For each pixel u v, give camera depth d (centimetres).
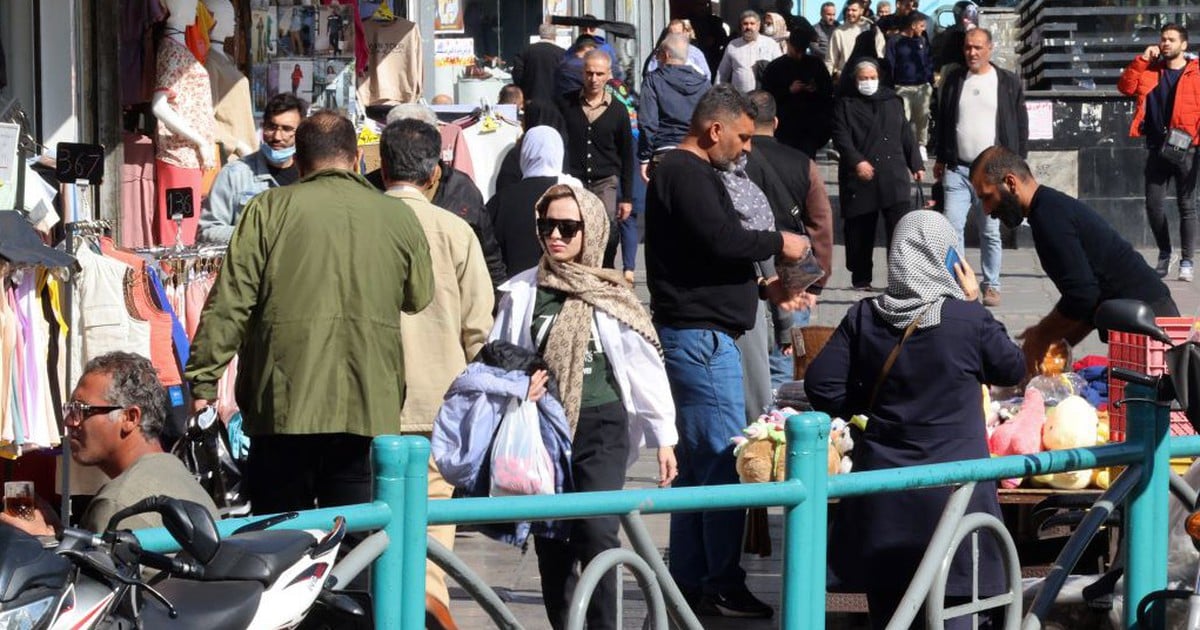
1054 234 2166
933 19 8000
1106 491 1748
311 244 1838
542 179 2858
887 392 1836
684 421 2238
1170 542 1842
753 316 2255
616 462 2006
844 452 2236
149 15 3009
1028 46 6788
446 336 2112
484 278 2136
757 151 2775
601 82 4162
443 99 5606
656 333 2088
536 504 1379
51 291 2094
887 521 1806
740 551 2280
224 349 1823
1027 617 1711
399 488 1320
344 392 1831
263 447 1875
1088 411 2109
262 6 3734
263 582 1156
